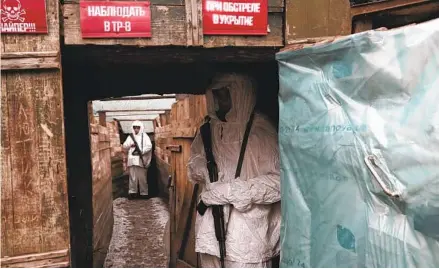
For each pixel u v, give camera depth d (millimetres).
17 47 1977
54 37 2006
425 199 1336
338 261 1633
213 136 2895
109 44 2117
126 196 11406
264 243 2680
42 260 1954
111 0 2105
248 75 2889
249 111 2838
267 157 2789
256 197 2602
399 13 2299
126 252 5863
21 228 1959
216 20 2230
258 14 2285
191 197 4270
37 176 1977
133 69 3420
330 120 1663
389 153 1430
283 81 1926
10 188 1953
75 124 3807
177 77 3605
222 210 2662
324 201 1694
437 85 1323
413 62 1382
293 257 1860
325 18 2352
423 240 1358
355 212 1565
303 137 1801
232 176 2752
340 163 1613
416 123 1361
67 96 3684
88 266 3949
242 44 2285
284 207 1950
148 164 10953
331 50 1647
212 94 2904
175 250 4773
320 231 1718
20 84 1964
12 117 1959
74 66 3127
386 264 1456
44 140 1981
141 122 11430
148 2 2146
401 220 1423
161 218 8172
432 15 2312
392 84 1439
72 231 3635
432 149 1314
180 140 5012
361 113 1543
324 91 1697
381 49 1474
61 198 1994
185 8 2191
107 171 6805
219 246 2646
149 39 2166
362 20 2387
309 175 1783
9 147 1954
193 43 2205
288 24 2318
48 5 1995
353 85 1575
